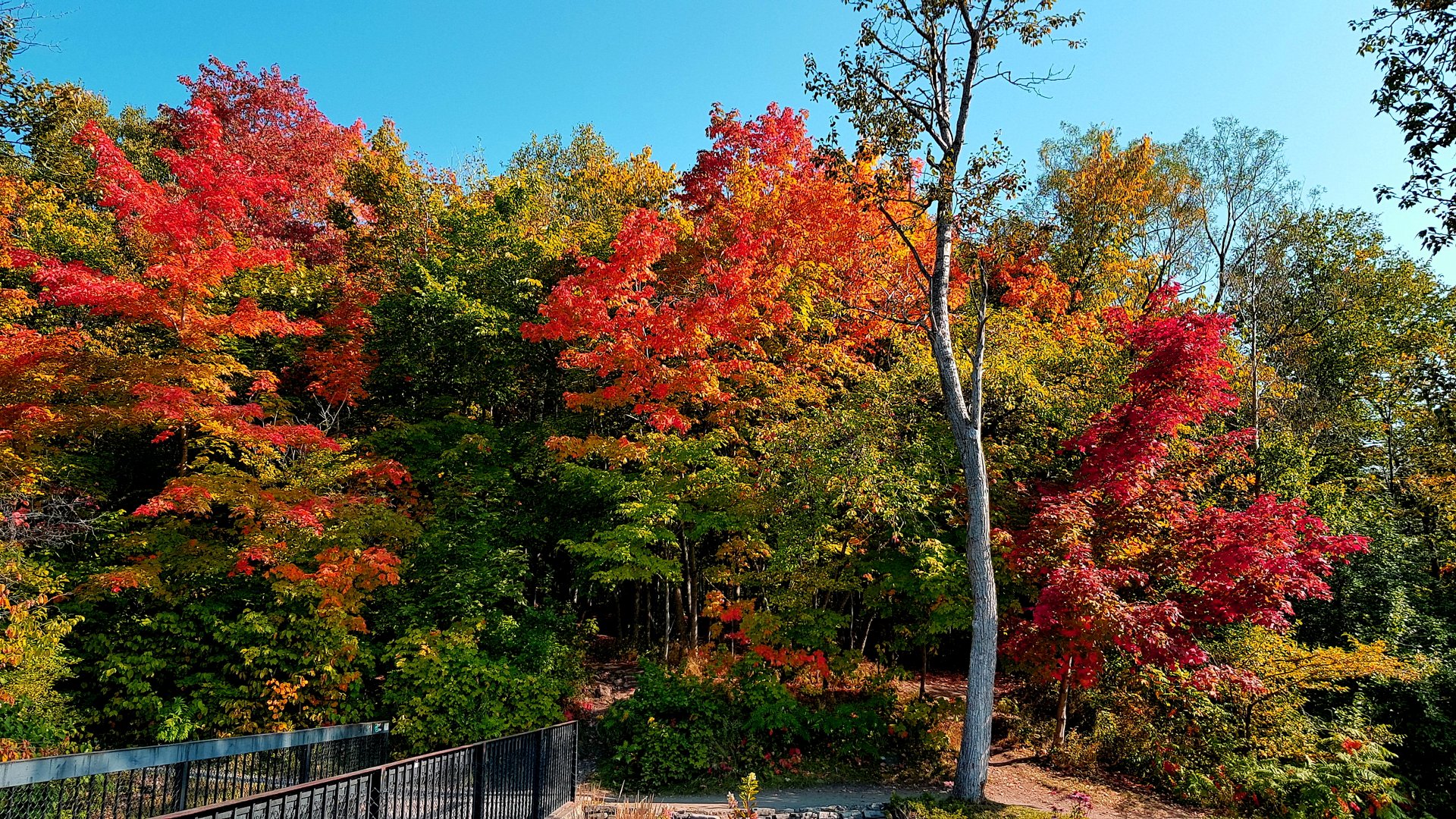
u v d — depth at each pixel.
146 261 16.92
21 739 9.70
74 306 15.62
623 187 23.67
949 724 13.72
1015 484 13.31
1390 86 7.47
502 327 15.41
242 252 14.60
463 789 7.00
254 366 16.64
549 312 13.10
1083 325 17.39
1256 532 10.39
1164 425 11.30
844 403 14.03
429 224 20.09
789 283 14.90
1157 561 10.90
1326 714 12.73
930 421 14.16
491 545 14.30
